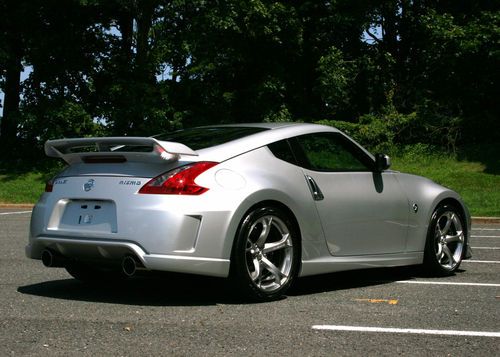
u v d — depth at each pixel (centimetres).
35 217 616
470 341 452
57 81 2727
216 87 2912
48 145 614
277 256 605
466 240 761
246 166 587
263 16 2669
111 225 566
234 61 2811
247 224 569
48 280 697
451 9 2855
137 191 560
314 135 654
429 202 724
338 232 639
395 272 761
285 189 599
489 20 2634
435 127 2541
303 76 2956
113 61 2764
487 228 1430
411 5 2853
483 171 2330
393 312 542
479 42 2562
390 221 685
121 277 689
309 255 615
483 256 918
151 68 2788
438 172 2317
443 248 737
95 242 565
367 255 666
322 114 2944
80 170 605
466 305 573
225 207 559
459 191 2103
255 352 421
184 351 423
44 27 2756
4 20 2667
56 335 462
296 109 2936
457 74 2678
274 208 588
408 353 422
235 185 570
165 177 558
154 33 2791
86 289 644
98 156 592
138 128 2692
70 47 2688
